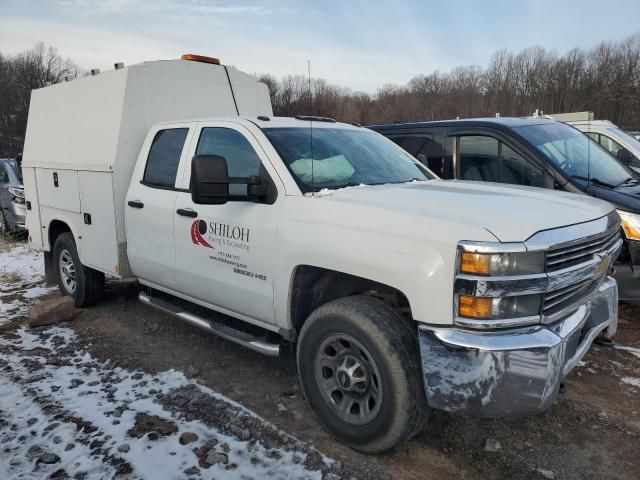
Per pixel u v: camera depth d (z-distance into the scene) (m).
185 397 3.79
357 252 2.99
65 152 5.63
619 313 5.25
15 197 10.17
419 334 2.76
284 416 3.57
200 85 5.49
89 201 5.27
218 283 3.95
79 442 3.23
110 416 3.53
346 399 3.19
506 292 2.59
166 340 4.90
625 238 4.69
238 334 3.92
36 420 3.48
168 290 4.67
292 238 3.34
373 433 2.99
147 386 3.98
